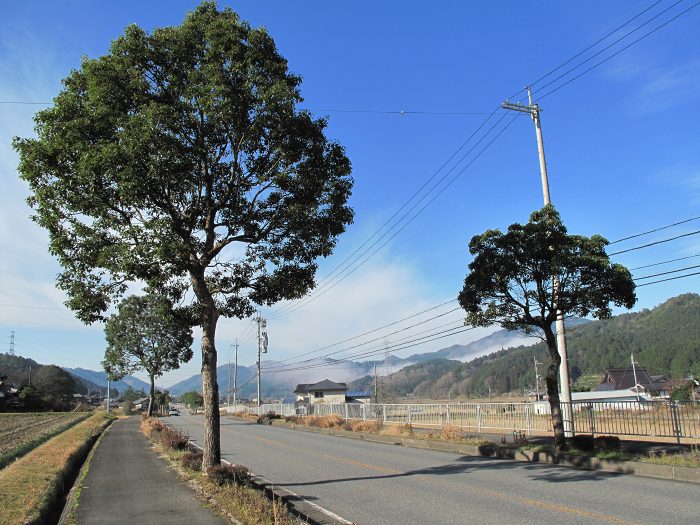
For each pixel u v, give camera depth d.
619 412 17.45
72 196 10.39
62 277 11.18
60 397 102.62
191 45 10.75
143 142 9.48
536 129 23.20
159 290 12.45
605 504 8.90
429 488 11.00
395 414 31.81
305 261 12.87
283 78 10.94
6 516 8.26
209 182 11.33
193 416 71.31
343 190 12.12
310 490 11.23
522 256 14.54
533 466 14.01
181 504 9.17
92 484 11.76
